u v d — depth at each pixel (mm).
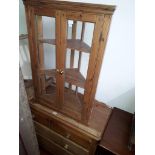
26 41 1644
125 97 1528
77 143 1383
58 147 1588
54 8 966
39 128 1618
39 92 1453
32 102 1520
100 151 1218
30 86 1676
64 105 1394
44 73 1326
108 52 1397
